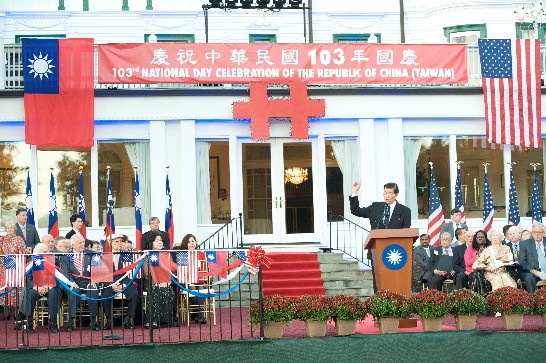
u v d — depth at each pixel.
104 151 30.12
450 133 31.06
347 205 30.78
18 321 20.41
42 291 21.77
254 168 30.75
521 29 36.34
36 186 29.72
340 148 30.86
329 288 27.44
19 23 35.44
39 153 29.92
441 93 30.80
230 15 36.12
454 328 20.91
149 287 19.38
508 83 30.64
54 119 29.16
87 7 35.69
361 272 28.28
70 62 29.28
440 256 25.73
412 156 31.06
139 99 29.83
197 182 30.31
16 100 29.30
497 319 22.61
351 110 30.45
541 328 20.59
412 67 30.28
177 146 30.11
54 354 18.84
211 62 29.67
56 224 28.00
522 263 24.77
